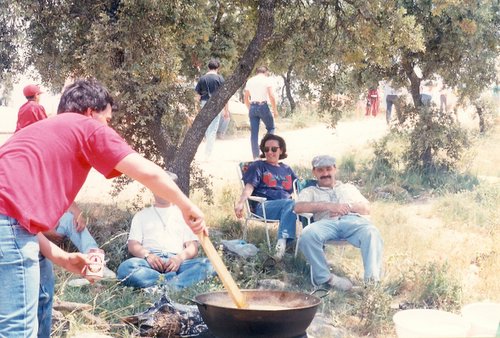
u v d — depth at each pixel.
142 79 8.49
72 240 7.21
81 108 3.76
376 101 24.17
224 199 10.41
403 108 13.23
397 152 14.31
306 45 8.87
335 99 9.38
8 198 3.32
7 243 3.30
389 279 7.39
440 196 11.63
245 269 7.36
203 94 11.43
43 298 4.12
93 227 8.39
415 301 6.93
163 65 8.37
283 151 8.72
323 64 8.91
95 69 8.23
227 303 3.88
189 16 8.55
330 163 7.91
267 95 12.91
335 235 7.23
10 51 8.85
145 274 6.57
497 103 18.59
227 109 17.55
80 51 8.36
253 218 8.47
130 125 8.94
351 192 7.92
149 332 5.33
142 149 9.23
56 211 3.44
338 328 6.16
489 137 17.86
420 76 13.88
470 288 7.50
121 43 8.28
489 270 7.80
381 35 8.59
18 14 8.52
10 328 3.32
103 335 5.19
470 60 12.56
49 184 3.41
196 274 6.77
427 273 7.38
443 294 7.03
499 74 12.99
